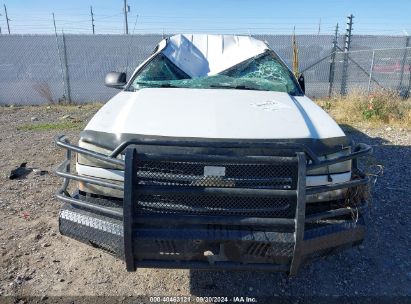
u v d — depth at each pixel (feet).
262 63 14.02
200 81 12.93
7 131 26.09
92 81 41.22
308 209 8.77
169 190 7.71
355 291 9.87
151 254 7.88
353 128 27.04
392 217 13.62
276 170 8.07
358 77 43.45
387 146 22.58
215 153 8.17
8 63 39.63
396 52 43.14
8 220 12.89
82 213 8.64
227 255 7.93
